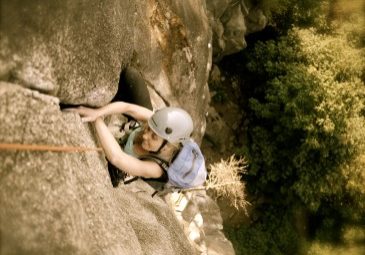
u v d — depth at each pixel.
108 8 2.66
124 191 3.93
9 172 1.59
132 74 3.49
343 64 12.87
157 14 6.59
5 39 1.69
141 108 2.89
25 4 1.76
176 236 4.11
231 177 8.16
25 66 1.82
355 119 12.42
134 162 2.52
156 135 2.53
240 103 13.89
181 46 7.12
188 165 2.54
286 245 14.04
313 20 14.34
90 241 2.06
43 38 1.92
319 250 14.48
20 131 1.72
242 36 12.08
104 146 2.55
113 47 2.80
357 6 14.75
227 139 13.35
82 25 2.27
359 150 12.50
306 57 13.11
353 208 14.14
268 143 13.26
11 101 1.71
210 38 8.51
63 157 2.03
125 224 2.74
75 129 2.30
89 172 2.34
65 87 2.22
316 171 12.82
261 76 13.95
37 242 1.62
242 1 12.04
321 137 12.39
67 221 1.85
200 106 8.15
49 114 1.99
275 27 14.35
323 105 12.00
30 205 1.65
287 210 14.16
